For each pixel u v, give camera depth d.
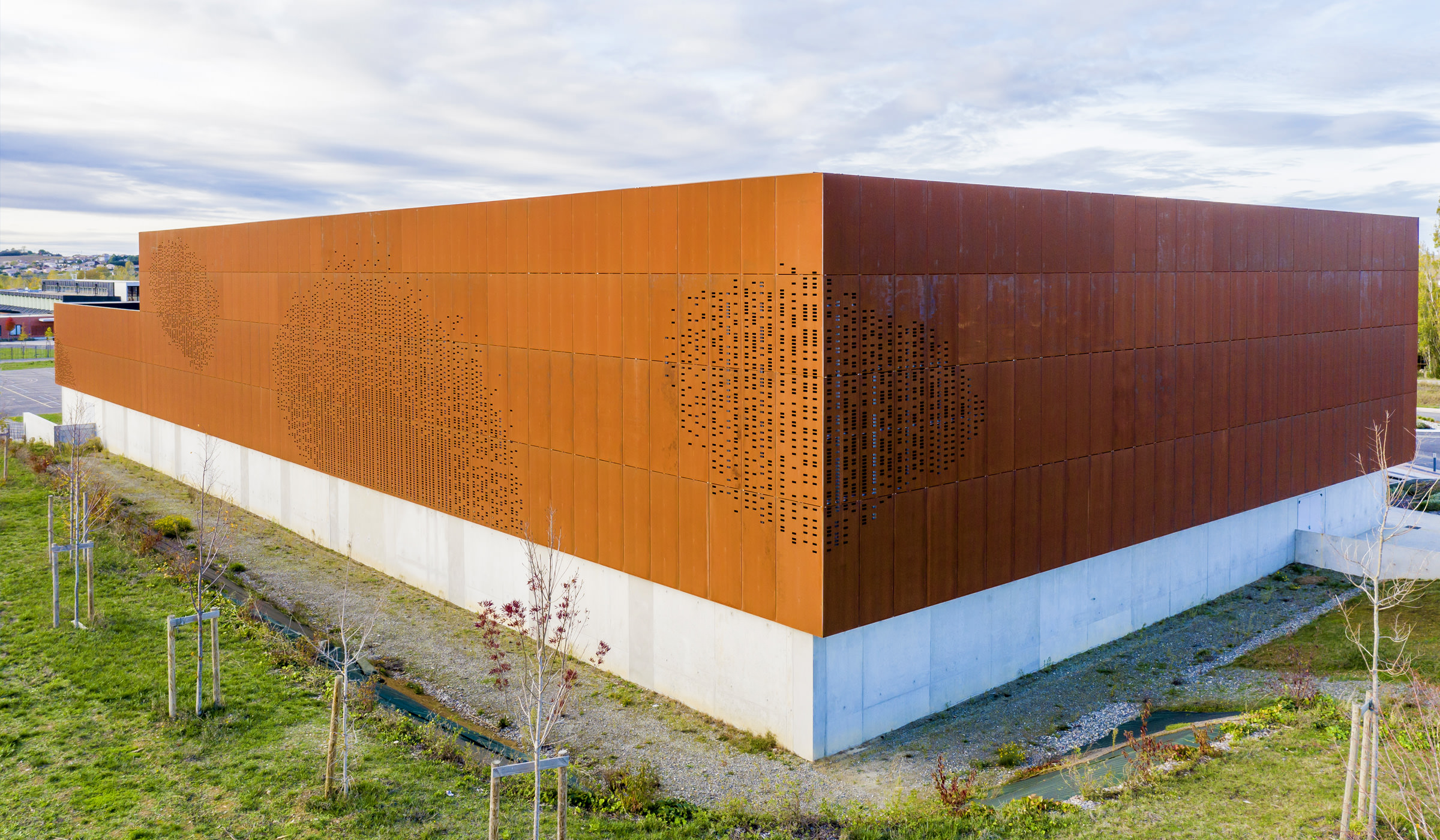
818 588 16.19
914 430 17.55
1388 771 13.90
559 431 21.50
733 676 18.06
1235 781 14.40
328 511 30.22
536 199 21.64
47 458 39.91
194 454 38.25
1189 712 18.52
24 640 19.92
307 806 13.52
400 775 14.79
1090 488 21.52
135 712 16.67
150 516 33.06
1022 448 19.75
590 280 20.36
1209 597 25.75
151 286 40.62
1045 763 16.34
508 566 23.34
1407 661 19.03
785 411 16.55
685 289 18.25
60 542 27.62
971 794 14.61
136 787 14.05
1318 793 13.74
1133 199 21.98
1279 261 26.69
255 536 31.47
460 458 24.64
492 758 15.93
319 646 18.31
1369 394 31.05
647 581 19.69
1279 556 28.39
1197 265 24.00
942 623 18.70
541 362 21.86
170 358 39.53
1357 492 31.67
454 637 22.75
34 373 80.88
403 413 26.59
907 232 17.19
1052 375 20.33
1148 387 22.84
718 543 17.95
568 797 14.64
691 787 15.58
